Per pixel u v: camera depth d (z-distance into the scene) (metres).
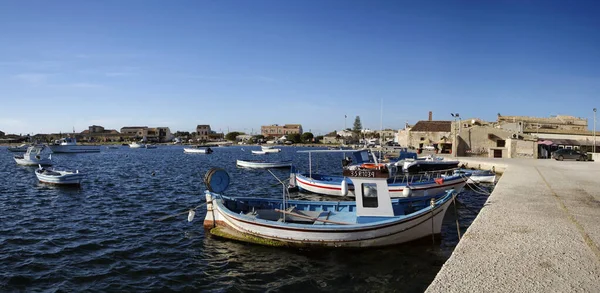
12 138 176.62
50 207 21.08
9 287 10.23
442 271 7.14
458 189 23.31
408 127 104.31
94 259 12.47
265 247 13.54
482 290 6.26
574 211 12.59
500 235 9.59
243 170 46.75
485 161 42.28
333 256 12.58
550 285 6.46
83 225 16.86
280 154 91.44
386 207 13.20
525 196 15.73
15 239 14.54
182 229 16.11
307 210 15.55
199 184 31.56
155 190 27.78
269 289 10.32
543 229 10.18
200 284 10.65
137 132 191.75
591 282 6.58
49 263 12.04
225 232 14.63
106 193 26.23
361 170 13.37
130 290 10.22
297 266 11.86
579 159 44.44
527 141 51.31
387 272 11.34
